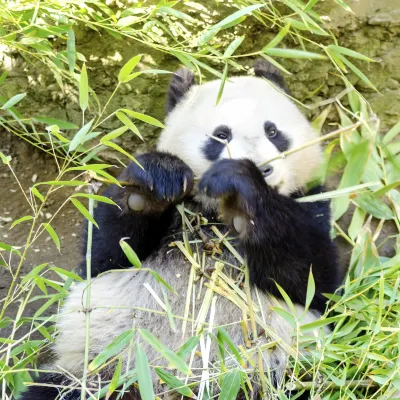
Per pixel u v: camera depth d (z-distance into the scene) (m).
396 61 6.57
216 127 4.94
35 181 6.92
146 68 6.47
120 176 4.58
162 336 4.73
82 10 4.88
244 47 6.44
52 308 5.96
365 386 4.41
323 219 5.25
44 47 4.85
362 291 4.62
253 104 4.98
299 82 6.59
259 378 4.48
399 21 6.46
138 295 4.85
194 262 4.66
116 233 4.80
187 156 5.04
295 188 5.21
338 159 5.80
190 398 4.48
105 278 4.95
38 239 6.54
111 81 6.55
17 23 4.63
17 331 5.76
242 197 4.33
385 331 4.50
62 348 4.87
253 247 4.49
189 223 4.81
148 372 3.61
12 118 6.64
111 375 4.65
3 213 6.68
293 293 4.68
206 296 4.55
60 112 6.67
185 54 4.60
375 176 6.12
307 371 4.33
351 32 6.50
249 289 4.62
